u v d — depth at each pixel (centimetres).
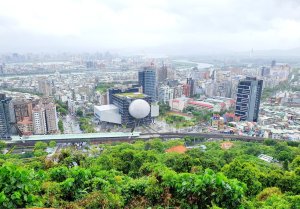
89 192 1348
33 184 1081
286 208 1583
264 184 2727
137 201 1322
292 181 2628
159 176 1331
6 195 935
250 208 1177
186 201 1170
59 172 1574
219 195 1101
